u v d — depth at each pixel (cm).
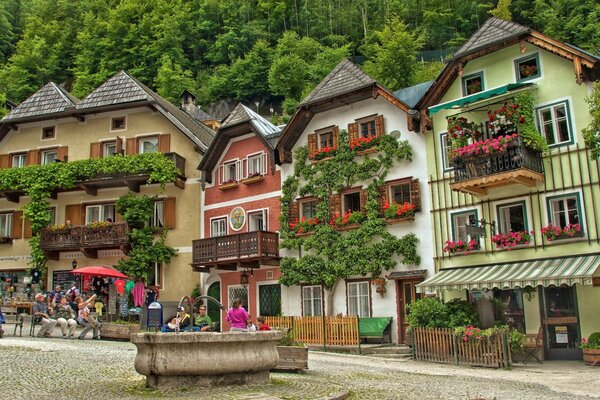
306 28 8281
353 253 2561
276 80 6944
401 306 2458
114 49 6906
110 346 1992
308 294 2741
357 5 8438
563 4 5562
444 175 2422
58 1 7794
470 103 2306
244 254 2794
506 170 2114
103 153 3431
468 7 7425
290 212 2850
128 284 3025
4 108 5569
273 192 2953
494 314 2203
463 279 2130
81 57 6806
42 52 6931
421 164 2492
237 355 1127
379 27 7819
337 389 1154
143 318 2666
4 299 3378
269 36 8131
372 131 2683
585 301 2006
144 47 6944
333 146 2775
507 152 2116
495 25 2345
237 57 7831
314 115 2864
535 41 2198
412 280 2452
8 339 2086
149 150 3391
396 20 6053
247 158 3098
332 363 1798
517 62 2291
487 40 2322
